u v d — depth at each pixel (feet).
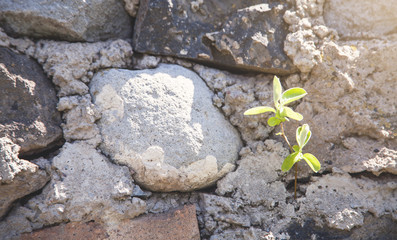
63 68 1.60
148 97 1.60
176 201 1.63
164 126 1.57
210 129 1.64
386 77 1.64
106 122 1.58
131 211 1.52
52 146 1.56
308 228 1.60
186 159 1.58
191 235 1.55
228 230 1.60
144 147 1.56
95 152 1.55
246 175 1.66
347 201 1.60
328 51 1.65
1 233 1.44
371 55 1.64
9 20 1.59
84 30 1.66
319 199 1.61
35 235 1.46
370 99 1.64
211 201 1.61
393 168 1.58
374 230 1.58
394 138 1.61
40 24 1.61
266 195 1.64
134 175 1.56
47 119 1.55
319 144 1.66
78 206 1.48
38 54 1.62
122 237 1.51
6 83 1.49
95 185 1.50
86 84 1.64
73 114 1.57
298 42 1.65
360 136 1.65
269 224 1.61
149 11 1.66
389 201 1.60
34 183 1.48
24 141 1.48
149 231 1.53
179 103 1.61
